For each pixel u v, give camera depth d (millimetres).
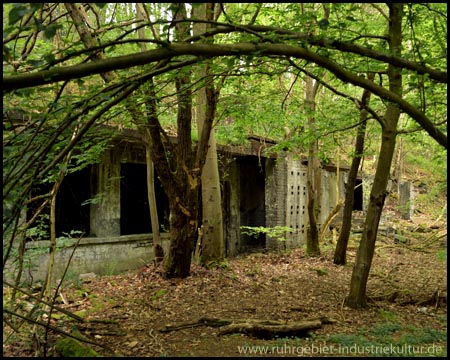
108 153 8711
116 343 4574
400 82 5059
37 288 6039
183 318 5656
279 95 8891
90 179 8711
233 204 11812
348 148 12773
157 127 6684
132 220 10672
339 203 11992
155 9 4707
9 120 3211
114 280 7742
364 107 5438
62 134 3744
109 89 3219
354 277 6094
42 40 5543
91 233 8648
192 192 7402
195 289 7105
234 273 8367
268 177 11844
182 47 2895
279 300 6633
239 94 6785
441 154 8945
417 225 16625
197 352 4242
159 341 4633
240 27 3080
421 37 6133
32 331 4457
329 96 10391
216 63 4637
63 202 8891
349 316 5641
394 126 5594
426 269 9422
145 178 10586
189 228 7562
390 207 19812
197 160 7395
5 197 3008
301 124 8203
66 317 5418
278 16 5727
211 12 4609
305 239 12906
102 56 4871
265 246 12359
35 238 7551
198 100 8102
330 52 4023
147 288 7156
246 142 9906
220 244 8680
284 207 11969
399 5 4539
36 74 2557
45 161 3701
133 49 6121
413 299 6609
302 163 12758
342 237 9844
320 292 7199
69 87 5012
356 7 3979
